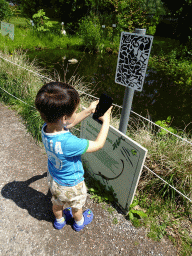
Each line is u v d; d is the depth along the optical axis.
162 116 4.64
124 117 1.97
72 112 1.11
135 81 1.66
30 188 2.15
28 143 2.82
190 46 9.43
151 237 1.80
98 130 2.06
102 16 12.22
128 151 1.71
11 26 4.42
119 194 1.99
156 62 9.28
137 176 1.69
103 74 6.94
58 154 1.17
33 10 10.94
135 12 12.42
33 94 3.63
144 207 2.08
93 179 2.34
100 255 1.63
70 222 1.86
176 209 2.10
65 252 1.62
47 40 10.26
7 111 3.54
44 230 1.76
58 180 1.36
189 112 4.95
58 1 12.07
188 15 9.56
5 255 1.56
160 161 2.38
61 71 6.77
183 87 6.58
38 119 3.05
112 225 1.87
